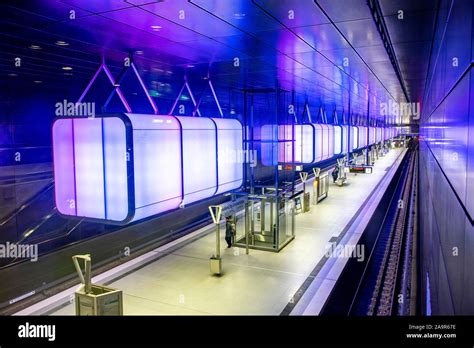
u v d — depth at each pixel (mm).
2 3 5918
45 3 5914
